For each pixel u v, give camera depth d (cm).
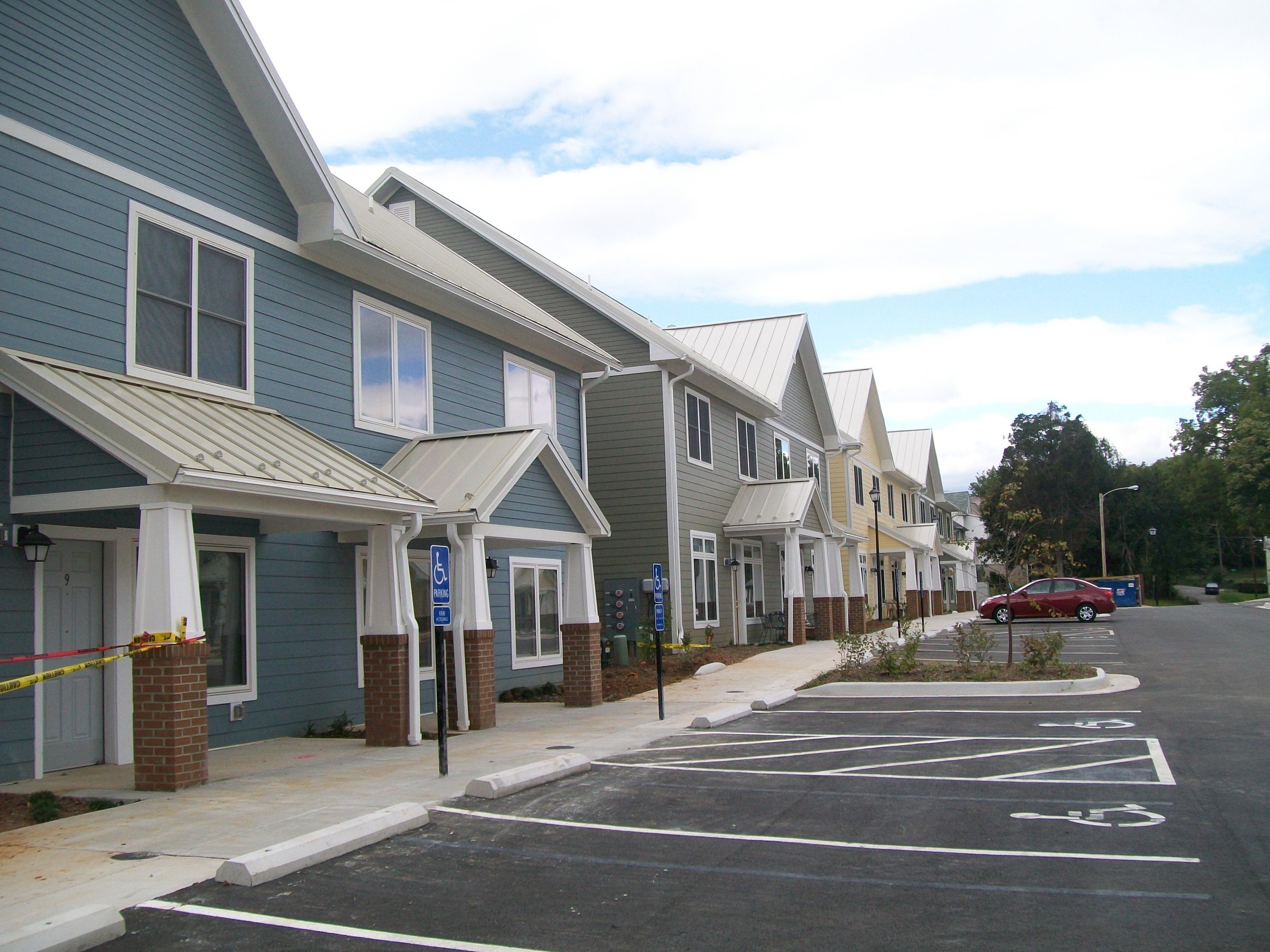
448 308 1702
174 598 953
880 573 3788
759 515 2797
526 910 622
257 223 1338
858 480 4275
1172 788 927
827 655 2416
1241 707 1430
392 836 797
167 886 666
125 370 1130
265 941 570
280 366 1354
